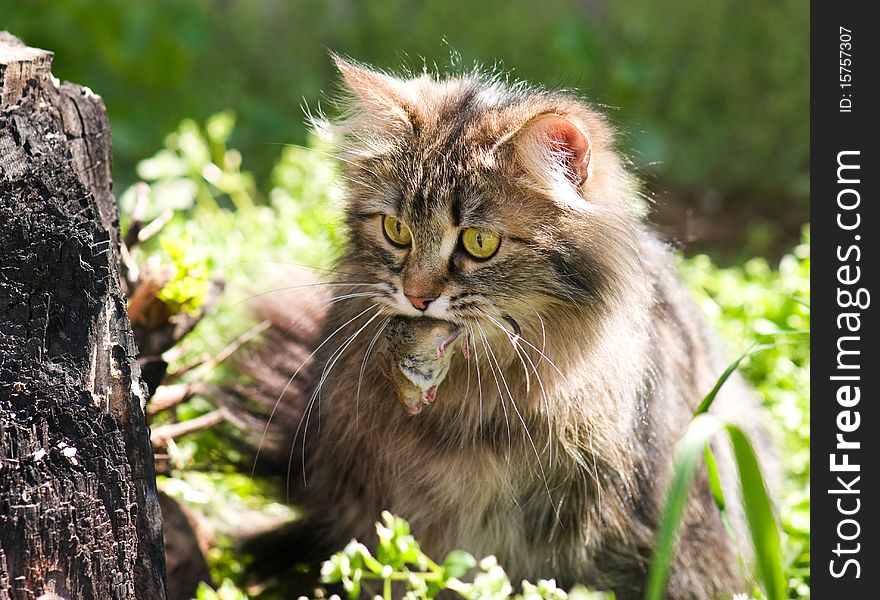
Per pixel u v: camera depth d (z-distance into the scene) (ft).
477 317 11.62
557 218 11.53
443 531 12.96
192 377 15.19
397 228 11.87
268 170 26.20
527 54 30.14
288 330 14.85
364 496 13.17
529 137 11.27
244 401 14.70
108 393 10.12
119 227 12.61
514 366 12.05
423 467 12.50
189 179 22.97
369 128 12.30
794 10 30.04
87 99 11.94
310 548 14.70
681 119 29.32
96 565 9.76
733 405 14.93
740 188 28.43
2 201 9.64
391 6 31.24
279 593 14.48
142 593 10.25
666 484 12.90
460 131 11.59
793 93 28.91
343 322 12.54
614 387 12.08
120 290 10.54
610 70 30.07
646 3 31.14
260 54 30.30
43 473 9.53
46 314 9.82
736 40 30.30
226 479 15.23
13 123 9.95
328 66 30.35
